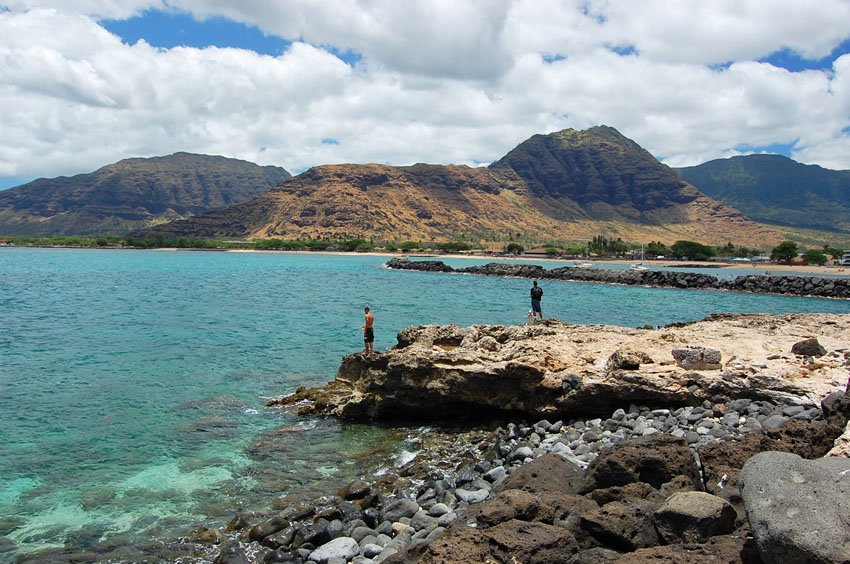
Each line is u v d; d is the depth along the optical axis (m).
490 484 13.85
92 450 17.36
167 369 27.98
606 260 195.75
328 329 40.94
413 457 17.00
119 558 11.45
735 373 17.53
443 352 21.44
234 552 11.30
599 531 8.52
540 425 18.42
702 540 8.08
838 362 19.06
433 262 130.62
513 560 7.44
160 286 80.50
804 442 10.50
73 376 26.50
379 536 11.47
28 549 11.80
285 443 18.23
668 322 49.69
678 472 10.23
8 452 17.12
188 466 16.20
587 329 27.66
